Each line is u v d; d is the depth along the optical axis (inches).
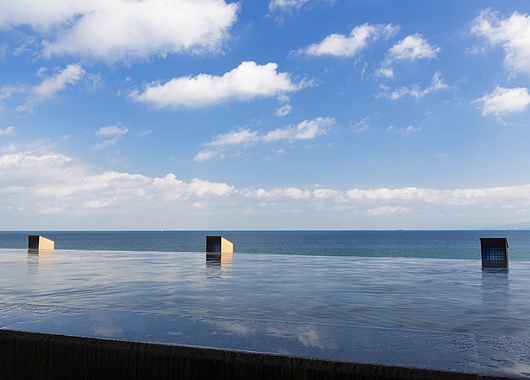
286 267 546.9
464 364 58.4
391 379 56.3
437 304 260.8
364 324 201.3
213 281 381.7
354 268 537.0
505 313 231.9
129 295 291.9
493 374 54.6
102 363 67.9
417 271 494.3
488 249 612.7
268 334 74.3
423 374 55.7
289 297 286.7
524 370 56.1
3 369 73.1
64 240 4611.2
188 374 63.5
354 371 57.3
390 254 2055.9
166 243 3597.4
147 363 65.7
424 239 5088.6
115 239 5083.7
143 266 551.2
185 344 66.3
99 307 241.4
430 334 75.7
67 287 332.8
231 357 62.2
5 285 345.4
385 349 65.4
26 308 98.5
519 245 3459.6
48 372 70.8
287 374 59.4
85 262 627.5
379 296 293.4
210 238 913.5
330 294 302.8
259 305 253.0
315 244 3531.0
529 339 72.4
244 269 514.0
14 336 73.4
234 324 82.4
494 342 70.3
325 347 66.0
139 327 78.4
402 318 216.7
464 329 191.8
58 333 72.5
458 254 2100.1
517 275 445.7
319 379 58.3
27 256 788.6
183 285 350.0
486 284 367.2
